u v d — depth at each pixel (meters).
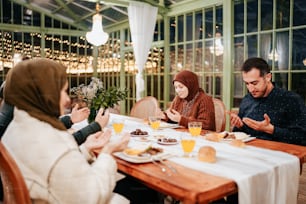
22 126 1.09
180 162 1.43
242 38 4.25
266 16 3.95
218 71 4.57
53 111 1.17
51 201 1.04
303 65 3.61
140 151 1.51
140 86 5.16
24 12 6.40
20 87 1.11
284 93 2.09
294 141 1.89
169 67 5.45
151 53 5.78
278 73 3.86
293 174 1.45
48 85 1.15
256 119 2.17
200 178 1.20
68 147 1.08
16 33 6.37
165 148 1.73
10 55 6.33
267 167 1.35
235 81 4.39
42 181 1.03
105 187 1.12
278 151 1.64
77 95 2.52
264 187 1.29
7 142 1.09
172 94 5.47
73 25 6.89
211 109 2.54
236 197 1.86
